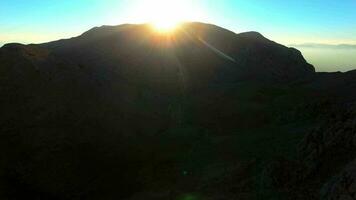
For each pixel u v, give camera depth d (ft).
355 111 74.38
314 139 76.07
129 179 100.89
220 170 89.20
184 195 82.28
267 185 71.20
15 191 90.38
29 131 101.76
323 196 58.29
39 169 95.61
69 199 93.91
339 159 66.85
